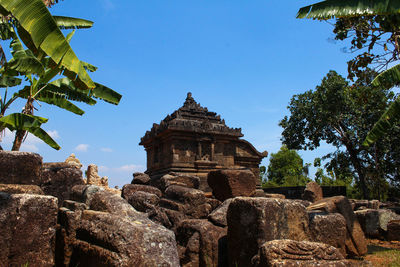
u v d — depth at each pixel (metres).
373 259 6.65
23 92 10.60
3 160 5.27
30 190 5.23
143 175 10.89
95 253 3.69
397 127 22.33
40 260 4.18
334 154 27.30
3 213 4.01
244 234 5.04
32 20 5.45
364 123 24.03
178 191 7.85
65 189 7.06
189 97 19.84
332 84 23.52
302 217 5.45
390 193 27.52
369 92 11.44
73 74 6.65
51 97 11.18
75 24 11.35
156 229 3.81
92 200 5.45
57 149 10.82
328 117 23.72
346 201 7.31
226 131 18.88
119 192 17.53
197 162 17.23
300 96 26.25
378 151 24.31
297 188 19.89
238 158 19.36
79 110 11.56
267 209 4.91
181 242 6.05
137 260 3.38
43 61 10.04
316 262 3.83
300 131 26.14
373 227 9.77
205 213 7.48
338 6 6.51
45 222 4.32
